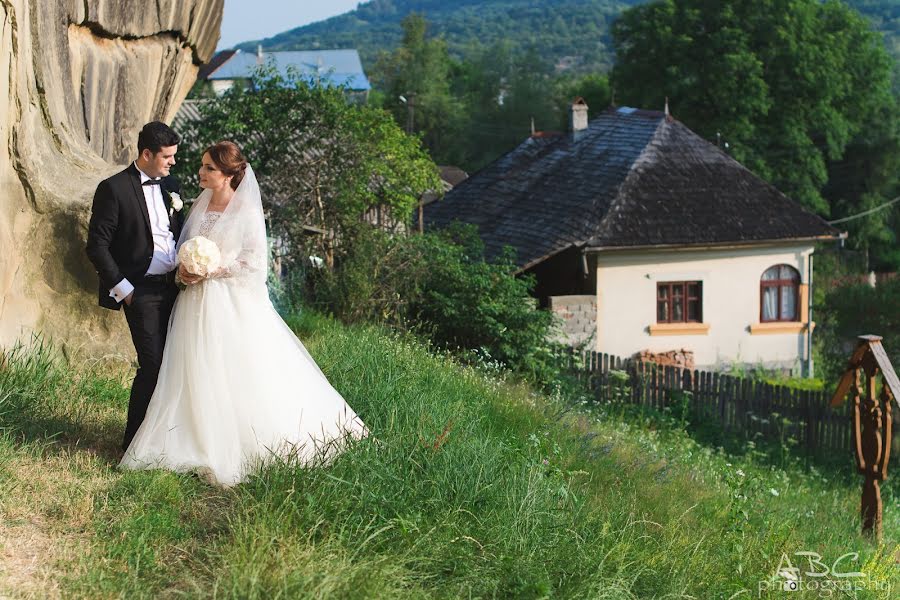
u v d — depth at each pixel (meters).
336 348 7.80
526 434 7.31
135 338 4.94
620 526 5.46
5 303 5.72
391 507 4.64
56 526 4.18
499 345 14.22
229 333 4.88
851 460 14.78
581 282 22.86
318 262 13.62
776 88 40.56
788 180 40.84
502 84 78.38
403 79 78.19
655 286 22.92
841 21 43.28
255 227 4.94
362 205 14.47
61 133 6.43
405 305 13.62
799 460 14.74
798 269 23.81
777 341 23.86
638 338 22.95
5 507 4.22
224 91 14.69
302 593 3.74
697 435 15.22
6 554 3.88
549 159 28.03
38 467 4.66
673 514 6.48
